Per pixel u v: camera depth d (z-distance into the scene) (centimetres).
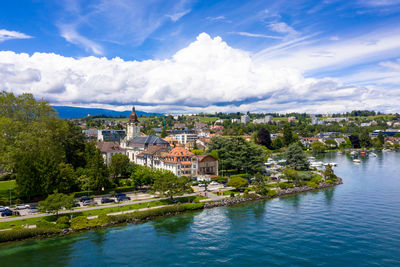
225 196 12219
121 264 6600
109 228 8844
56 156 12050
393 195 12319
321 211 10394
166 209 10194
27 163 10450
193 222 9438
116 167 13962
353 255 6962
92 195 11669
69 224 8700
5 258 6819
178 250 7325
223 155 17762
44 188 10531
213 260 6800
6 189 11581
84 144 14938
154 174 12962
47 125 12619
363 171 18488
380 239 7831
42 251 7206
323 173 16100
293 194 13300
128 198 11369
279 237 8106
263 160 17162
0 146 10606
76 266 6512
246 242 7794
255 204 11619
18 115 12069
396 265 6469
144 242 7819
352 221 9250
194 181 14638
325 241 7775
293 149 18650
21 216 9075
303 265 6544
